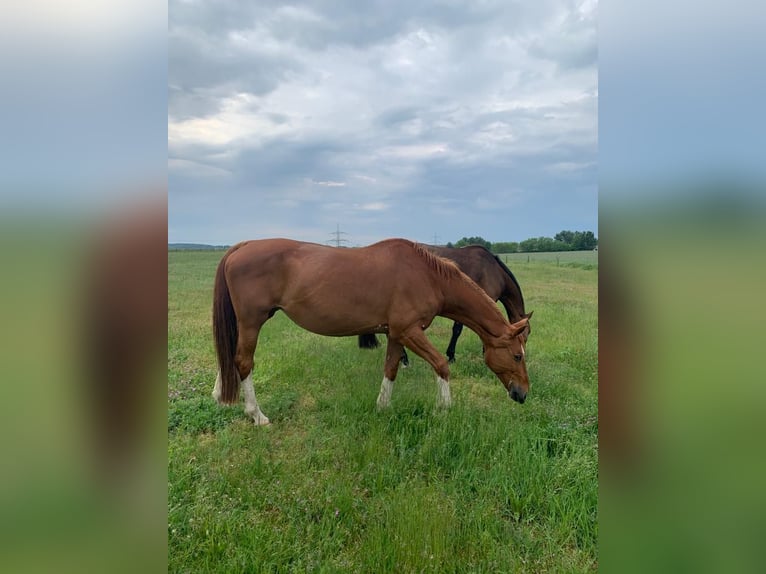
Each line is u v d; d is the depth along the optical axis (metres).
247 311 3.83
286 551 2.19
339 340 7.02
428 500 2.51
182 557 2.10
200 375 5.04
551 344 6.54
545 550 2.24
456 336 5.79
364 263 3.89
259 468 2.89
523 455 3.02
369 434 3.39
